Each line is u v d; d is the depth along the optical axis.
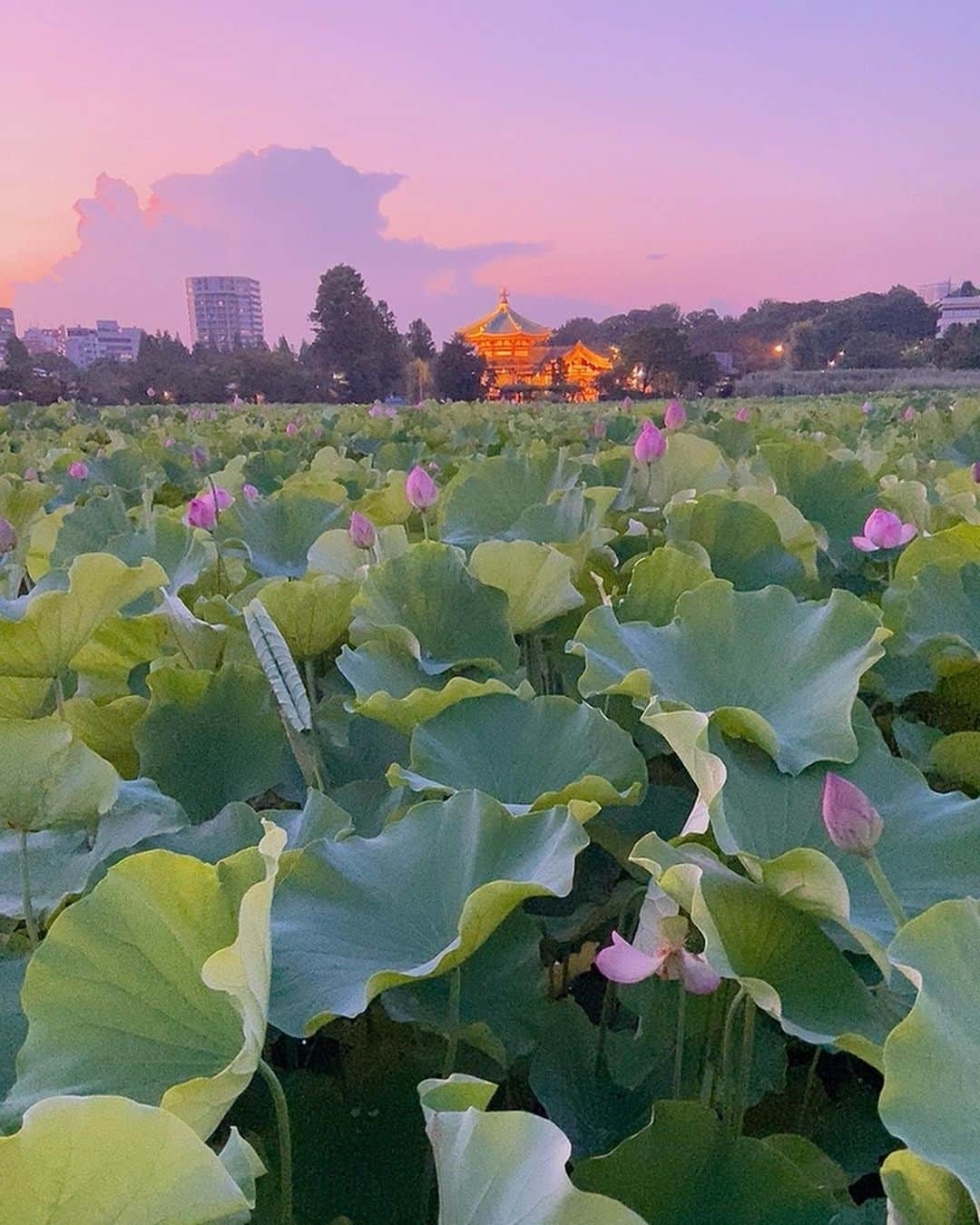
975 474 4.16
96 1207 0.66
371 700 1.88
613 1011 1.67
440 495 4.16
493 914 1.18
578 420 13.49
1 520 3.20
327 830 1.52
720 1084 1.24
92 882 1.46
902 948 0.85
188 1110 0.88
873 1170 1.30
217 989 0.87
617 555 3.40
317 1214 1.18
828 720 1.72
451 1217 0.75
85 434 10.49
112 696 2.52
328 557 3.12
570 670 2.65
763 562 2.94
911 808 1.55
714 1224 1.00
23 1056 1.02
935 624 2.41
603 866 1.86
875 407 13.64
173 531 3.33
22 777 1.38
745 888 1.17
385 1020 1.47
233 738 2.02
